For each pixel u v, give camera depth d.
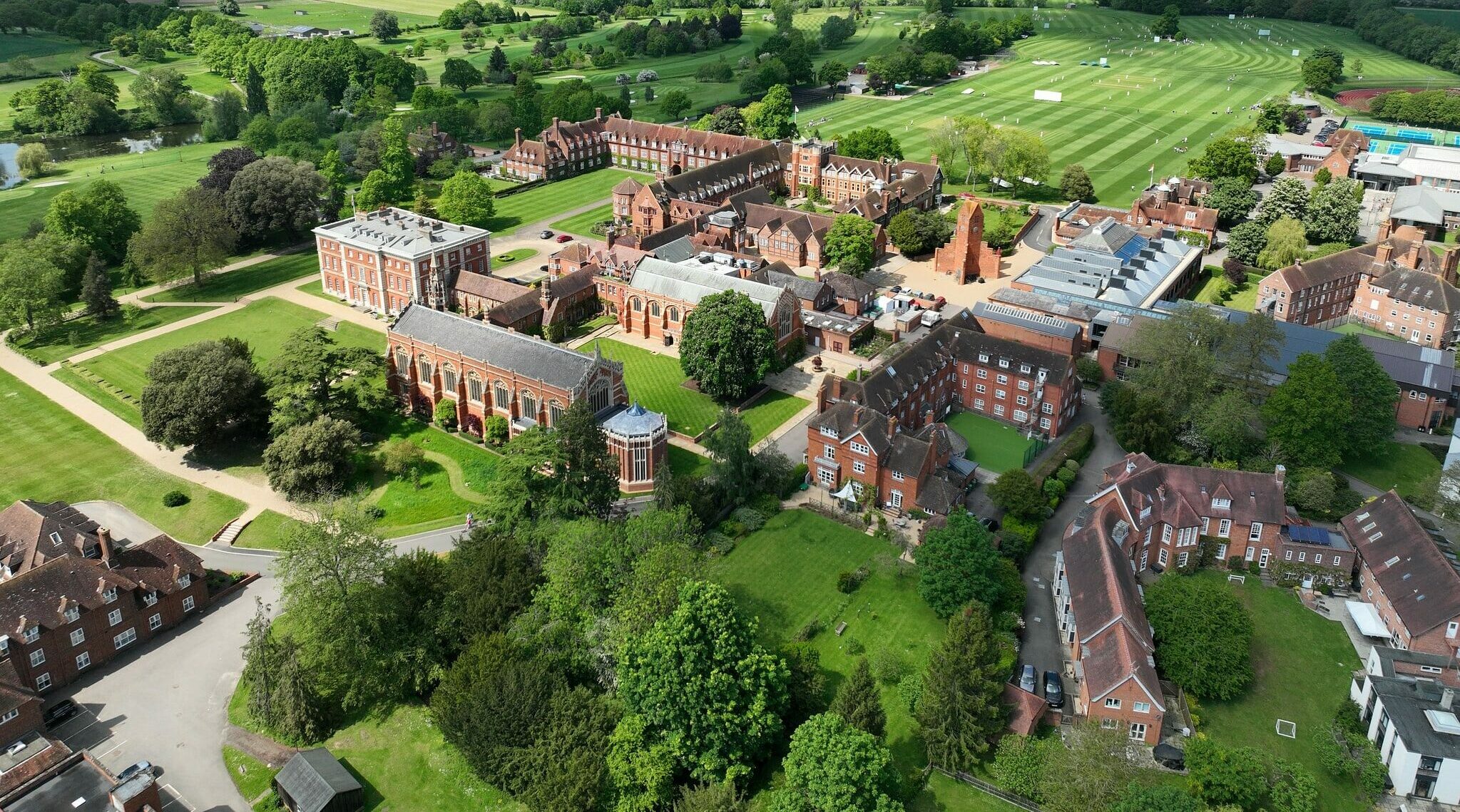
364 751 99.75
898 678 105.62
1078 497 140.12
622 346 190.62
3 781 90.50
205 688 108.06
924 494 134.00
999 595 113.75
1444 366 158.75
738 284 182.75
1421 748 90.75
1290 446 137.88
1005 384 158.88
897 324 184.25
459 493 142.50
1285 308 187.75
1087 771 85.81
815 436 139.88
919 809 91.31
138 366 180.50
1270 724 101.31
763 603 117.62
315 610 104.62
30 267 190.88
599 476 125.12
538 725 94.00
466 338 155.00
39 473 147.00
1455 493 125.75
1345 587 120.69
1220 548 123.88
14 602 104.94
